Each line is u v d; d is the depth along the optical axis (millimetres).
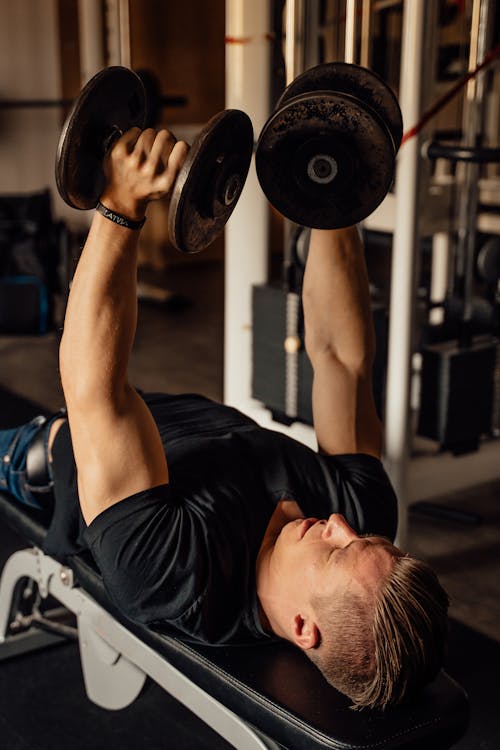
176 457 1412
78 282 1254
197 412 1628
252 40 2379
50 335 4531
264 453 1439
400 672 1135
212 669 1273
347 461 1523
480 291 4887
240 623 1322
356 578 1162
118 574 1271
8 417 3324
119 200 1193
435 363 2398
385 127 1161
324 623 1185
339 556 1192
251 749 1236
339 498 1449
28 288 4422
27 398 3539
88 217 4527
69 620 2066
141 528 1260
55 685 1912
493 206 3248
